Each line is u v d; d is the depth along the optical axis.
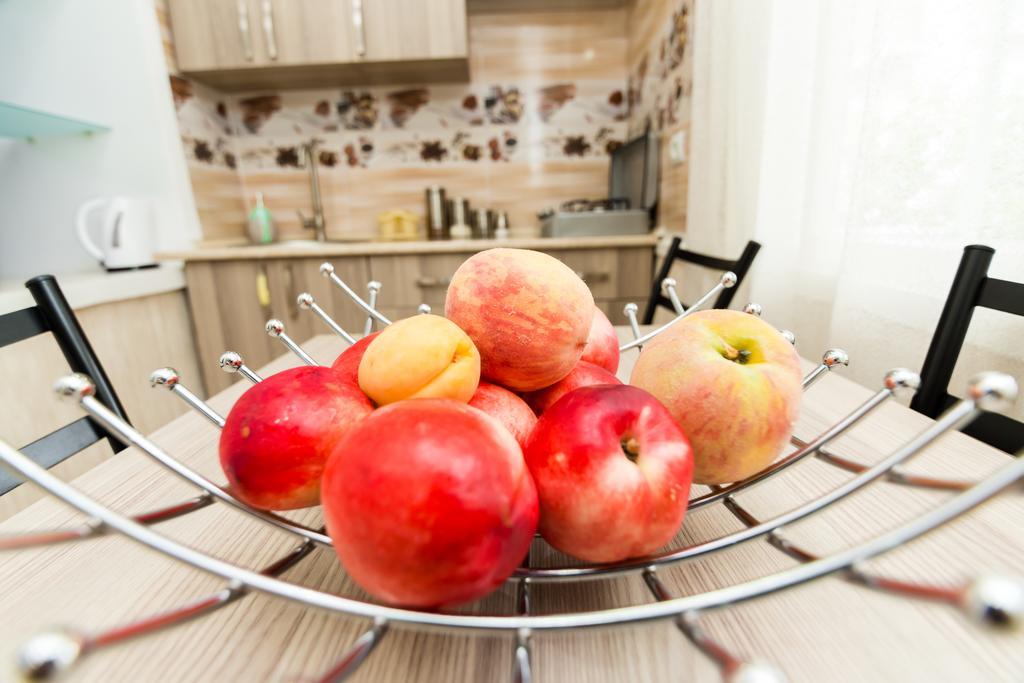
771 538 0.20
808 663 0.19
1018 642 0.19
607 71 1.93
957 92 0.56
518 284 0.24
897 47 0.62
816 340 0.87
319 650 0.20
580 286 0.26
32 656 0.09
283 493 0.20
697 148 1.19
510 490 0.17
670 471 0.20
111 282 1.23
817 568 0.14
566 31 1.89
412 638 0.21
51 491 0.14
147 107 1.46
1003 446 0.38
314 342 0.78
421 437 0.16
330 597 0.16
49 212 1.56
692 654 0.20
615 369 0.34
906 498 0.29
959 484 0.16
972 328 0.58
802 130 0.83
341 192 1.99
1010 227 0.52
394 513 0.15
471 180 2.00
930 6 0.58
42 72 1.46
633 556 0.20
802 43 0.81
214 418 0.26
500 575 0.17
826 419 0.42
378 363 0.22
